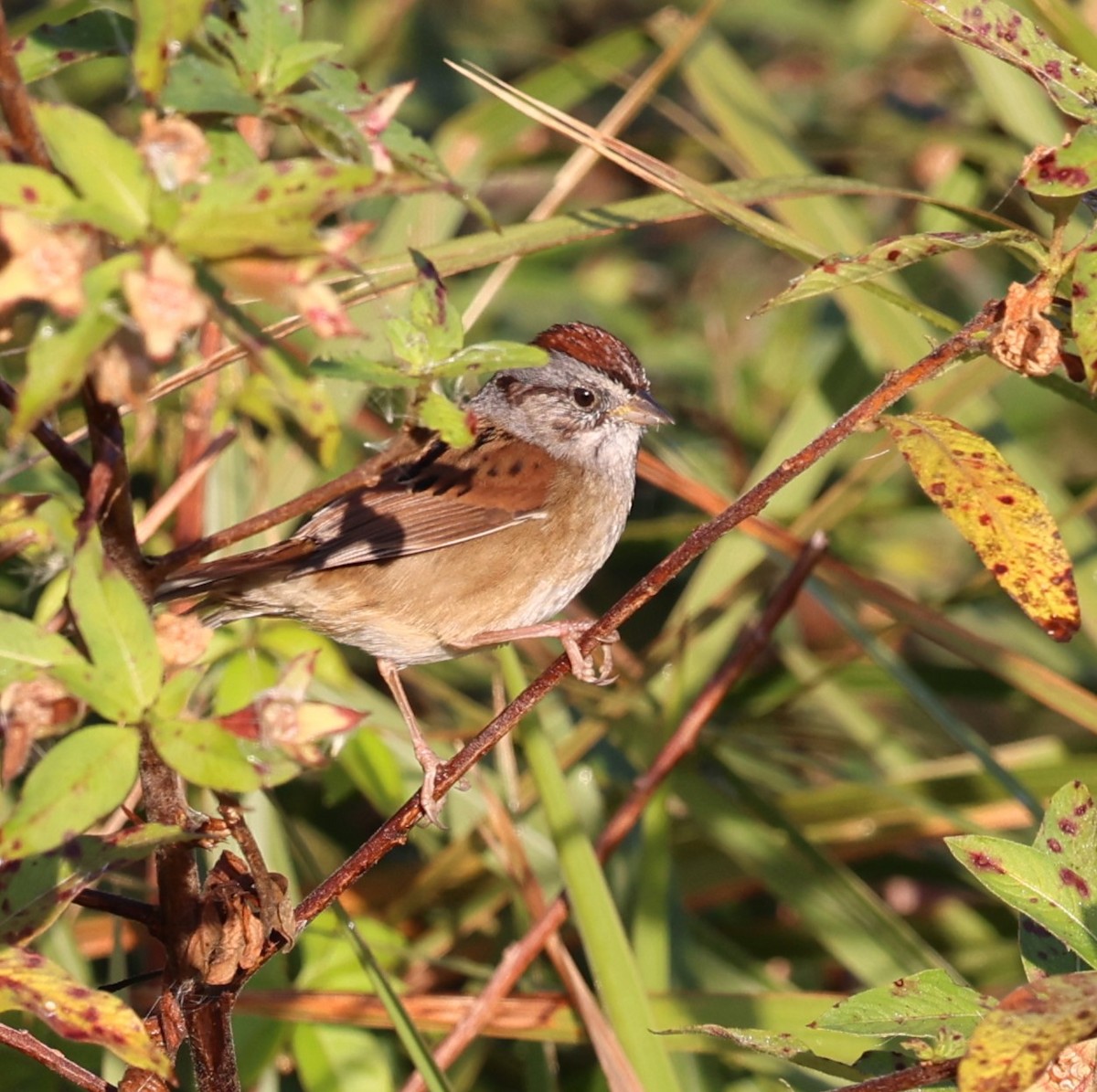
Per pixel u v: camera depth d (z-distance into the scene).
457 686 9.87
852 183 7.23
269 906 4.30
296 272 3.29
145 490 9.30
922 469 4.39
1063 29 7.73
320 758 3.52
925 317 6.20
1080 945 4.20
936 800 8.73
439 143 10.02
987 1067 3.49
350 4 11.77
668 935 7.70
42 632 3.55
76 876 4.00
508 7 12.94
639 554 10.88
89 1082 4.40
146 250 3.24
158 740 3.49
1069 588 4.30
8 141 3.50
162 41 3.34
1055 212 4.29
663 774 7.91
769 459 9.55
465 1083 7.54
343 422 8.70
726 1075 7.29
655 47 10.28
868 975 7.73
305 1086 7.04
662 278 12.29
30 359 3.17
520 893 7.84
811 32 12.55
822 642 11.02
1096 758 8.60
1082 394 6.41
